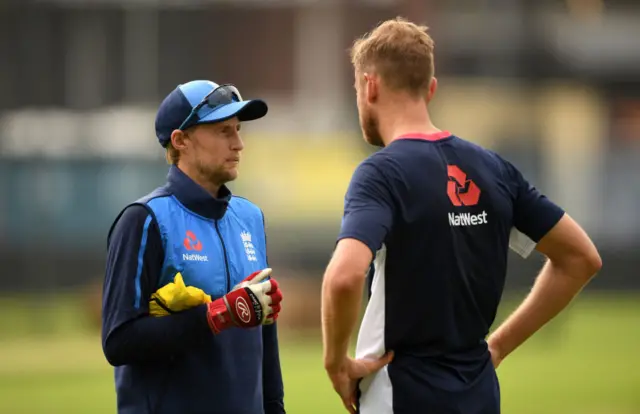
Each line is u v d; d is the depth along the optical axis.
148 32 102.69
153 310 14.52
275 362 16.12
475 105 111.62
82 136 99.38
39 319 80.50
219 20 102.38
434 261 14.30
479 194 14.66
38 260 94.69
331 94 100.75
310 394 47.88
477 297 14.67
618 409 43.53
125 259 14.52
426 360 14.44
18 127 99.56
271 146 98.75
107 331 14.45
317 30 101.06
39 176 95.62
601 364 60.31
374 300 14.56
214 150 15.14
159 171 97.56
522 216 15.27
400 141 14.66
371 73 15.05
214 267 14.97
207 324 14.30
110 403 44.28
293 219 94.62
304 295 76.56
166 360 14.70
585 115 117.88
